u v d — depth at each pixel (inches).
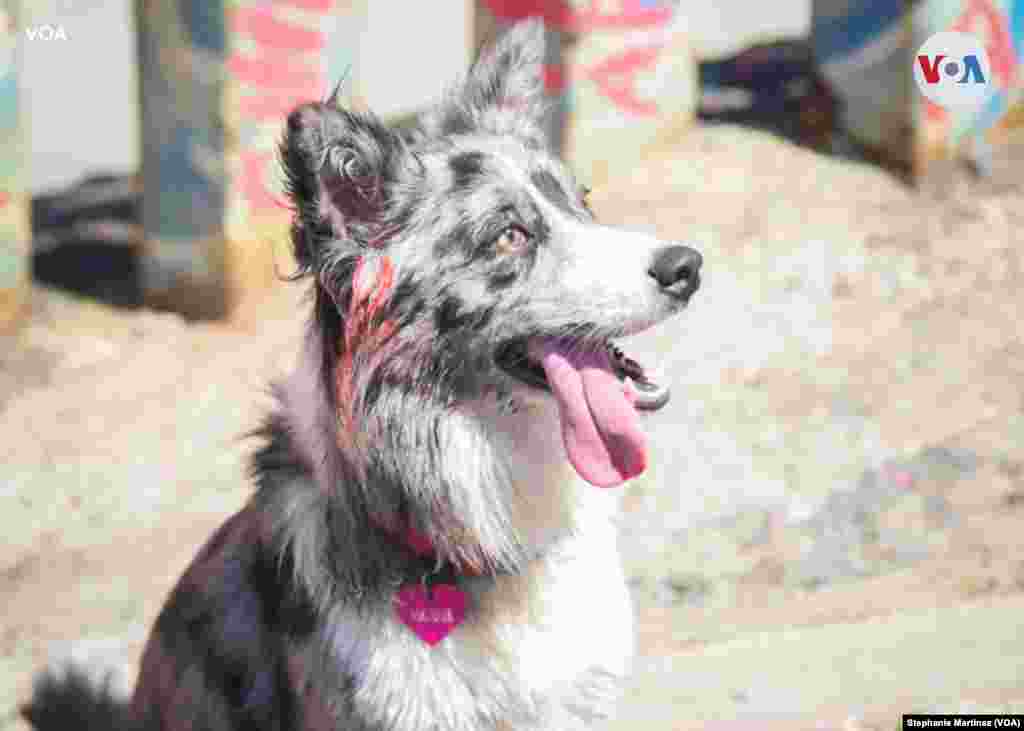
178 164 126.1
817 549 74.7
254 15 123.7
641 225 120.2
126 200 165.6
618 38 127.3
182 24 123.3
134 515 97.5
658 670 62.2
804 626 65.2
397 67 197.6
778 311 108.2
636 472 45.3
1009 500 76.5
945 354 99.7
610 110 128.3
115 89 215.0
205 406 112.0
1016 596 65.6
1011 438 85.4
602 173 129.1
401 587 45.5
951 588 67.7
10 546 94.0
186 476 102.1
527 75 50.2
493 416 46.2
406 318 45.7
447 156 47.3
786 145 134.0
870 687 58.7
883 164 128.7
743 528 79.8
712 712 58.0
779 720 56.9
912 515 77.0
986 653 60.4
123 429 109.3
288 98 128.0
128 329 126.6
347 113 45.8
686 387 99.6
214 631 48.3
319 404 46.3
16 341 124.7
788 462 87.6
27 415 112.3
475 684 45.3
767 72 158.9
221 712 48.1
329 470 46.0
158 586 85.8
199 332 126.0
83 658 58.5
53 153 186.7
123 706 53.5
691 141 136.8
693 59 139.6
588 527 46.9
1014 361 97.3
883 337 103.3
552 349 46.2
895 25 125.1
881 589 68.9
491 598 45.7
